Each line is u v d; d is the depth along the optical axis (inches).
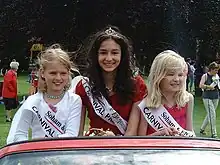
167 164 131.3
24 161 132.0
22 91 1161.4
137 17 1175.6
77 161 131.0
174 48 1230.3
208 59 1326.3
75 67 199.2
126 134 187.5
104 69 189.5
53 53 180.5
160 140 142.7
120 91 188.7
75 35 1160.8
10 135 176.4
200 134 554.3
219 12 1238.9
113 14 1162.0
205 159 134.6
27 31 1176.2
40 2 1137.4
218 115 749.9
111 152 134.0
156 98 182.5
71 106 180.1
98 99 188.9
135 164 130.4
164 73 181.8
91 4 1141.7
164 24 1206.9
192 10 1225.4
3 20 1167.0
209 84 556.1
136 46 1203.9
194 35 1253.7
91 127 193.9
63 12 1144.8
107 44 190.5
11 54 1476.4
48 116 177.3
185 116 188.5
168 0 1190.9
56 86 178.4
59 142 139.8
